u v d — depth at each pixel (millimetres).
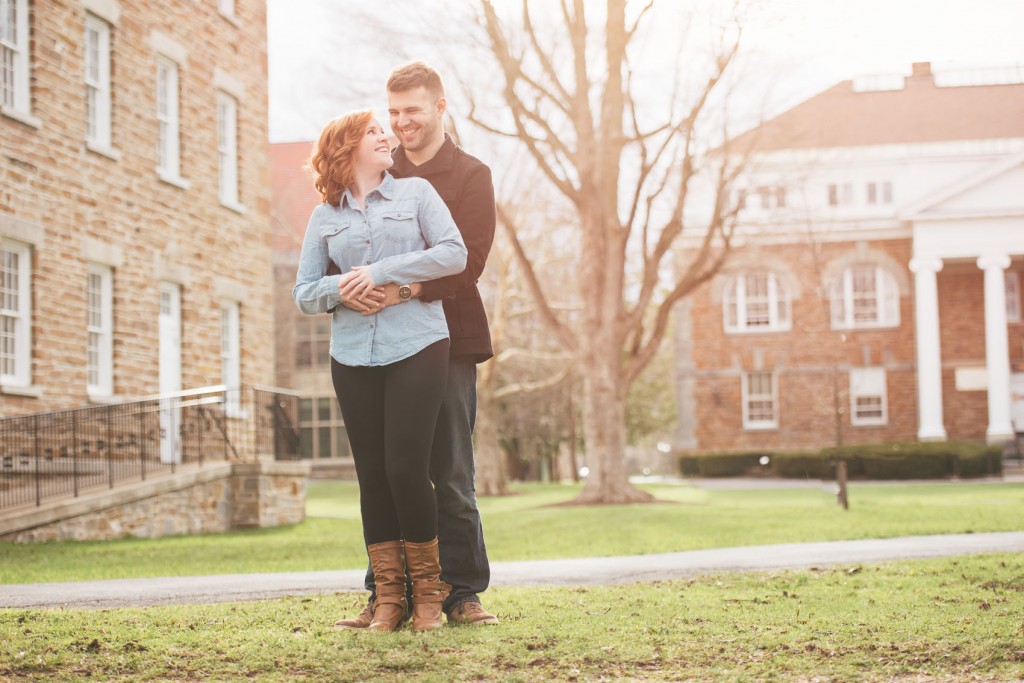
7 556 11398
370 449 4988
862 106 39688
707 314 39750
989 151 38312
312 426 43719
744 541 12141
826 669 4387
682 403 39781
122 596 7113
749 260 38781
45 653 4695
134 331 17391
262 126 22031
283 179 38188
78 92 16266
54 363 15453
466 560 5270
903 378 38750
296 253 36969
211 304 19797
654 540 12836
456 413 5176
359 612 5742
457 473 5227
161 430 16281
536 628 5152
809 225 31906
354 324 4879
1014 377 39156
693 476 39094
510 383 41156
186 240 19031
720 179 23969
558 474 54688
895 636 4957
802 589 6758
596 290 23719
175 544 13461
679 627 5277
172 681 4250
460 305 5188
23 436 14539
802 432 39062
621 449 23625
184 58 19219
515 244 23891
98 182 16656
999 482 30125
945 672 4312
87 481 15398
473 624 5125
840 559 8914
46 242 15414
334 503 28734
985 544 9844
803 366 39062
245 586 7730
